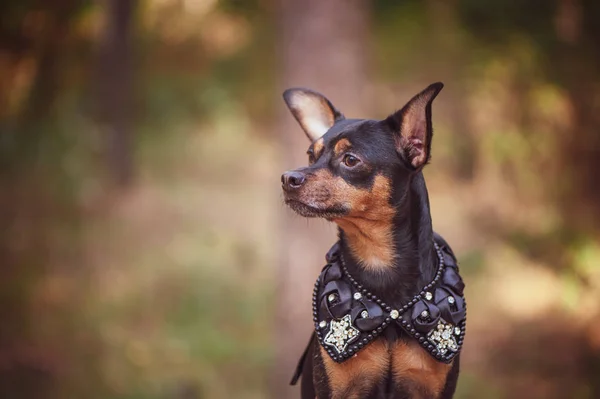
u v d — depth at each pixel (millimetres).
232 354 9836
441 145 17625
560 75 16344
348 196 3764
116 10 16625
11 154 14531
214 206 14656
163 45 20141
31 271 11633
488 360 10125
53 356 9609
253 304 10844
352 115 7660
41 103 16078
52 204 13711
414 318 3500
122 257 12344
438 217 15133
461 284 3607
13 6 16203
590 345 10422
